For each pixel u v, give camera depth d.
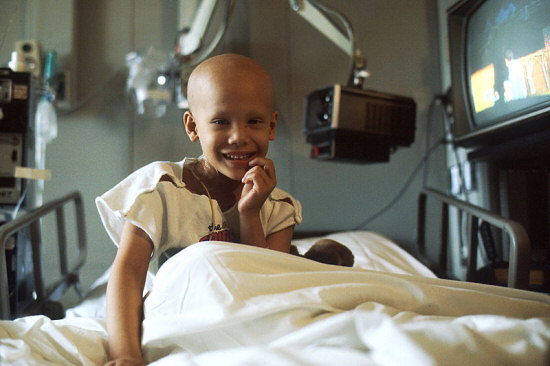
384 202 2.51
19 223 1.30
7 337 0.77
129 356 0.70
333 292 0.67
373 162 2.04
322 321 0.60
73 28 2.30
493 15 1.69
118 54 2.39
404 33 2.60
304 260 0.77
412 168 2.54
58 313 1.61
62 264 1.87
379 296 0.69
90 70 2.36
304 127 2.03
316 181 2.48
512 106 1.55
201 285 0.69
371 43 2.57
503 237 1.89
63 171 2.29
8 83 1.70
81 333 0.79
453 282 0.78
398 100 1.97
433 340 0.54
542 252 1.84
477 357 0.54
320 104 1.93
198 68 0.94
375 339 0.52
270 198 1.11
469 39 1.87
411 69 2.59
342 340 0.60
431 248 2.51
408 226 2.51
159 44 2.42
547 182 1.90
